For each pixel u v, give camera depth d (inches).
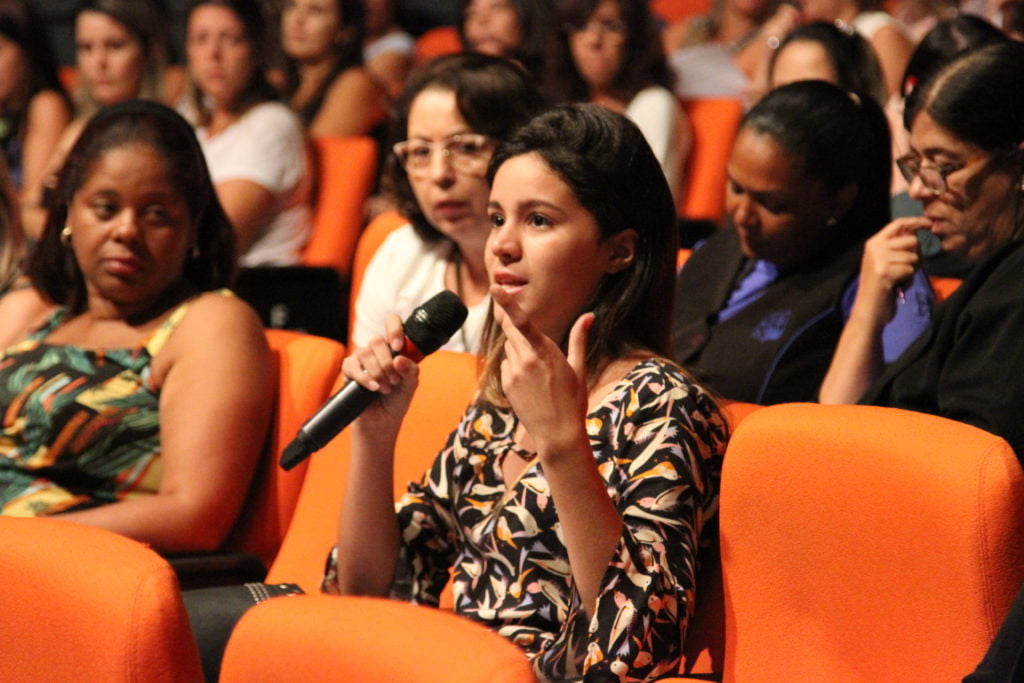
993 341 205.0
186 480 270.5
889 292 263.4
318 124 606.2
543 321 207.9
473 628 142.6
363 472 223.3
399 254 327.3
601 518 183.3
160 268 283.7
